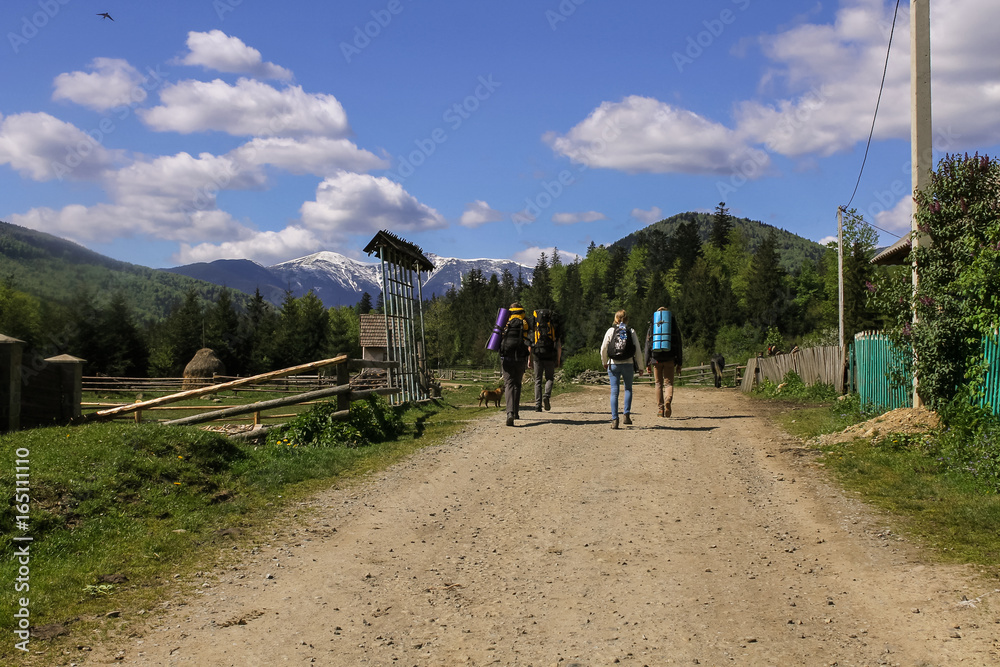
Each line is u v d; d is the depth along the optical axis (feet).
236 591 15.64
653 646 12.48
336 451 30.50
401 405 47.50
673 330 40.45
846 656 11.72
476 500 23.38
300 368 34.22
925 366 28.37
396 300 59.31
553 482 25.36
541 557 17.69
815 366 61.36
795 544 18.01
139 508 20.77
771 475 25.80
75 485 20.49
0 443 23.65
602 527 19.97
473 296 393.91
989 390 25.53
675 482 24.95
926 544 17.16
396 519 21.36
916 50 30.27
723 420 40.96
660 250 439.63
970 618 12.72
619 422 39.11
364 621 14.03
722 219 422.41
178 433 26.30
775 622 13.28
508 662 12.12
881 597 14.16
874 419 31.27
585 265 469.16
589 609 14.32
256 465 27.02
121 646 12.87
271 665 12.17
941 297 27.76
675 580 15.75
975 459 23.08
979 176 28.04
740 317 238.27
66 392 30.04
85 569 16.55
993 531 17.43
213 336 193.57
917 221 29.68
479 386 140.56
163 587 15.80
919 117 30.25
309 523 20.89
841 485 23.66
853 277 153.58
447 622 13.93
